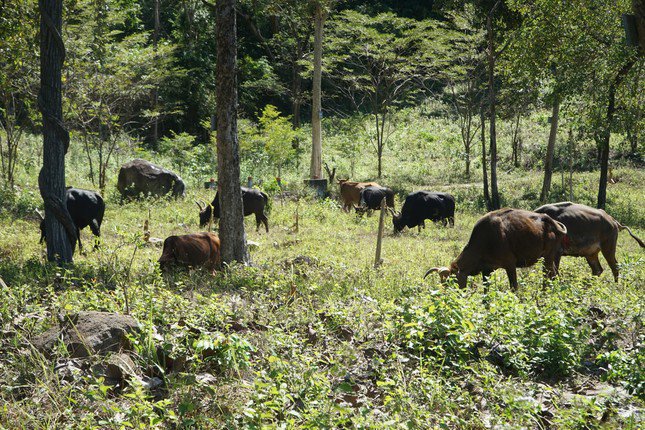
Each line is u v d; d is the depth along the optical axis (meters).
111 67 29.75
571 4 25.62
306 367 6.18
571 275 12.10
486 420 5.75
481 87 43.75
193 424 5.38
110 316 6.71
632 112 24.20
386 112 44.16
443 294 8.50
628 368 6.56
